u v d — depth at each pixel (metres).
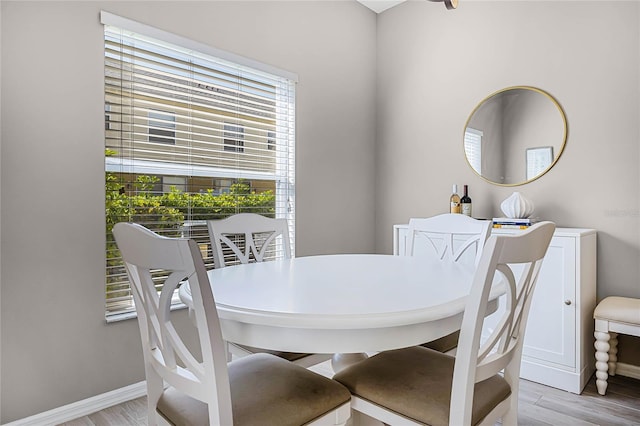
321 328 0.95
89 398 1.91
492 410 1.12
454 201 2.87
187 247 0.83
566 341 2.11
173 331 0.99
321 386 1.14
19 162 1.70
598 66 2.37
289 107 2.89
